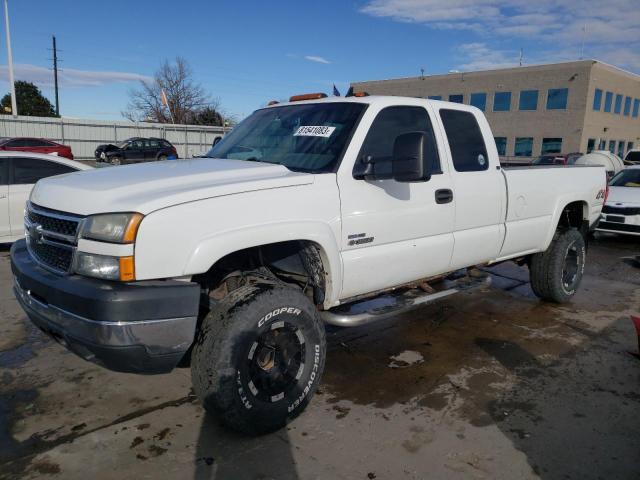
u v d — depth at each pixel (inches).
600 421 133.6
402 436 125.3
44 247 121.0
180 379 153.3
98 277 106.3
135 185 116.0
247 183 120.5
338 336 189.9
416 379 156.1
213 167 136.3
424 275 163.3
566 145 1648.6
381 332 194.7
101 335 102.9
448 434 126.3
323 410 137.1
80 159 1422.2
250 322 116.0
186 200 110.6
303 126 155.1
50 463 112.8
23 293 124.7
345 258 137.9
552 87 1649.9
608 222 385.1
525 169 198.8
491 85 1774.1
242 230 116.6
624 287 266.1
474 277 191.2
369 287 146.5
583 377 159.0
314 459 115.6
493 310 222.7
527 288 258.1
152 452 117.3
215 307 119.3
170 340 107.6
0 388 146.3
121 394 143.7
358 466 113.4
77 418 131.2
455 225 167.8
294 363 127.9
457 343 185.0
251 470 111.4
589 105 1611.7
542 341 187.8
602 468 114.0
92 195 112.3
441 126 166.9
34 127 1341.0
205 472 110.6
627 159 914.1
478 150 179.8
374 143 146.8
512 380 156.3
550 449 120.8
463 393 147.6
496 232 183.5
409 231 152.9
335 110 154.1
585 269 308.0
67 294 106.3
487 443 122.8
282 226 123.0
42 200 123.6
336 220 134.7
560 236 221.0
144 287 105.5
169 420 130.7
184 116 2217.0
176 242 108.2
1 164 297.7
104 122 1448.1
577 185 222.1
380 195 144.1
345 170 137.7
